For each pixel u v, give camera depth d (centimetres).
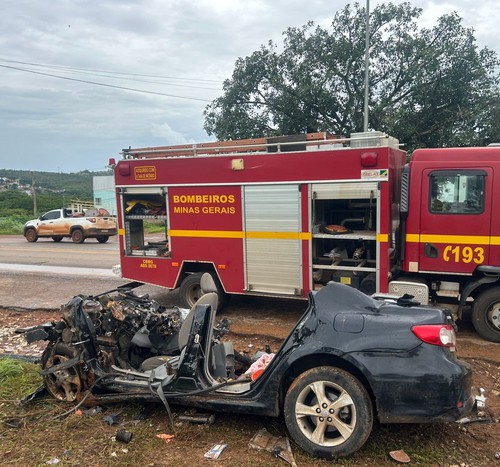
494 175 629
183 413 436
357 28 2252
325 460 358
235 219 767
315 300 387
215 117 2455
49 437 404
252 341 681
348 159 680
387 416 346
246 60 2348
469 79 2148
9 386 511
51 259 1552
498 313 644
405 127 2098
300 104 2302
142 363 481
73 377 462
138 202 868
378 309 373
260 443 381
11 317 836
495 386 502
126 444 388
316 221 728
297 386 366
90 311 473
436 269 670
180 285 843
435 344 347
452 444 379
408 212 677
